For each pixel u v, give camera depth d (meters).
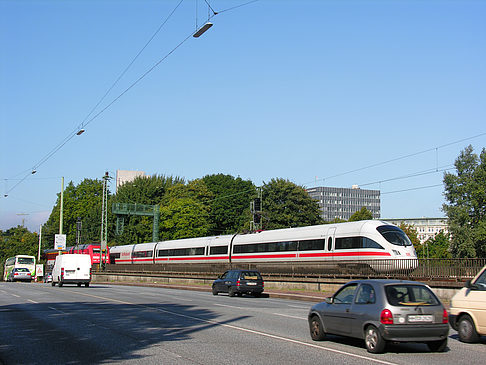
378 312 10.55
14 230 128.00
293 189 77.81
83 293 32.38
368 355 10.38
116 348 11.25
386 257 31.81
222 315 18.16
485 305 11.88
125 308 21.12
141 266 59.22
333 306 11.88
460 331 12.51
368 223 33.34
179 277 51.25
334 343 11.88
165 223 81.81
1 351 10.95
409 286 10.98
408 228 93.56
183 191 90.69
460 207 71.19
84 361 9.85
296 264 37.91
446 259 26.19
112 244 87.94
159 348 11.21
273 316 17.78
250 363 9.54
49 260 77.19
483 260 24.33
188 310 20.19
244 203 90.69
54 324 15.60
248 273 31.53
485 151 72.75
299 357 10.12
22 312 19.47
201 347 11.32
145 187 93.06
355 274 32.94
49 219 106.38
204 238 52.16
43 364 9.59
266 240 42.28
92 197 96.81
